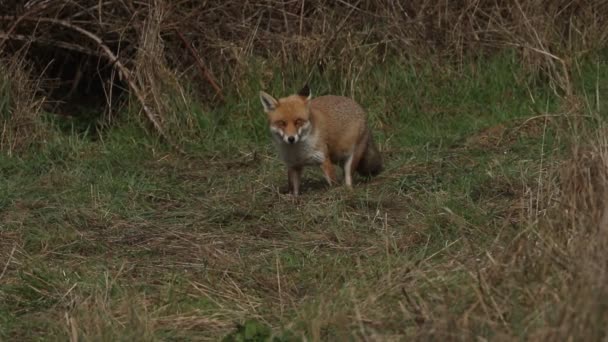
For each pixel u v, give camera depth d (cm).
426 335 716
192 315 876
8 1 1664
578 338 651
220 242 1097
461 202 1155
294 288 940
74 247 1090
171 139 1527
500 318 744
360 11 1745
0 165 1409
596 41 1748
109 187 1298
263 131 1573
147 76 1580
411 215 1145
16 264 1026
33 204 1234
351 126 1287
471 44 1741
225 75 1667
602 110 1416
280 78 1653
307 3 1761
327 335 795
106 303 885
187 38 1688
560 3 1778
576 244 788
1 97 1492
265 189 1304
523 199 1083
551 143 1363
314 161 1256
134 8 1683
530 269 803
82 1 1695
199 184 1346
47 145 1475
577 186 855
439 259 952
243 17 1720
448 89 1673
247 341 796
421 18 1741
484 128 1530
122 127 1565
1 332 850
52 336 839
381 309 820
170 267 1020
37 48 1725
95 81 1778
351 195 1219
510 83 1672
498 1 1786
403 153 1455
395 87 1655
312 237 1099
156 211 1226
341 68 1667
